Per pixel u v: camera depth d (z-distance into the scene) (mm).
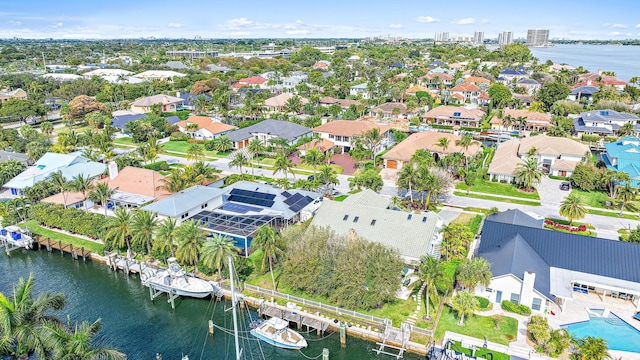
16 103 169625
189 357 53156
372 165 116000
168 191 90375
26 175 101500
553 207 90250
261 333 54844
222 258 61750
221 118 177625
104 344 55125
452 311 57250
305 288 60125
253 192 84688
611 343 48875
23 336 40750
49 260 75375
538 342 50531
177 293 62656
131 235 70375
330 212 72688
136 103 181500
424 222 67625
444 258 69062
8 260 75562
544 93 191250
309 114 179750
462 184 103688
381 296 55719
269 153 129125
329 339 55188
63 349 40375
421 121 169625
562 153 110438
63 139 127875
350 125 133125
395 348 52562
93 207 91375
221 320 59781
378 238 66875
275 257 62031
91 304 63219
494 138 147875
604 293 58406
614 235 77188
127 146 141875
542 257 62844
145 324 59125
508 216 74375
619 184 94125
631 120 147000
